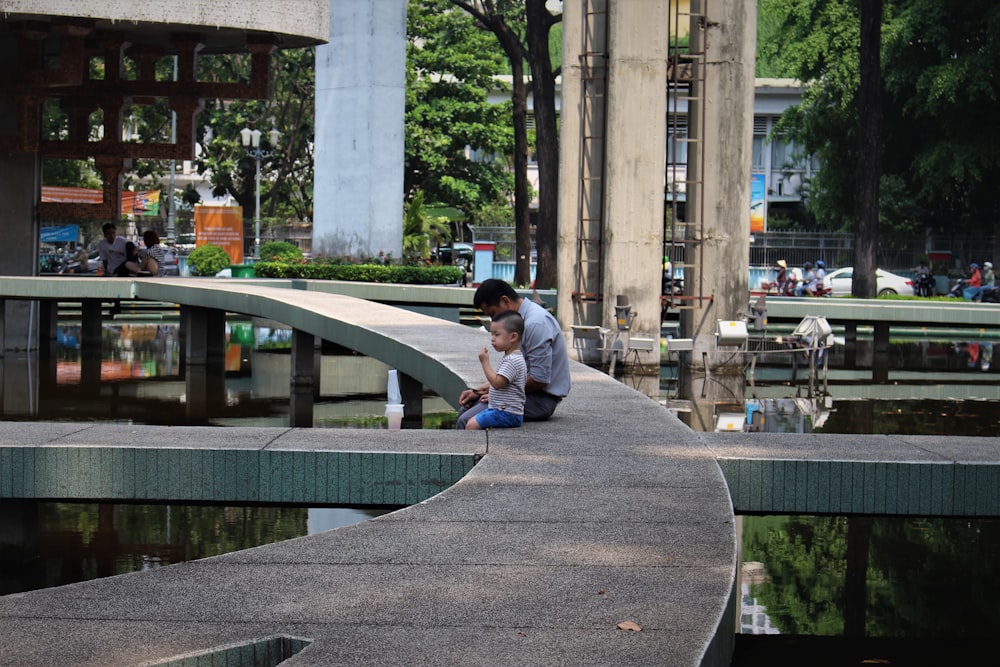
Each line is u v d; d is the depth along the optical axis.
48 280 24.38
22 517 9.03
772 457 8.87
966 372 22.80
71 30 21.44
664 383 19.91
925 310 26.67
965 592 9.09
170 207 55.41
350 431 9.63
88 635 4.88
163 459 8.75
